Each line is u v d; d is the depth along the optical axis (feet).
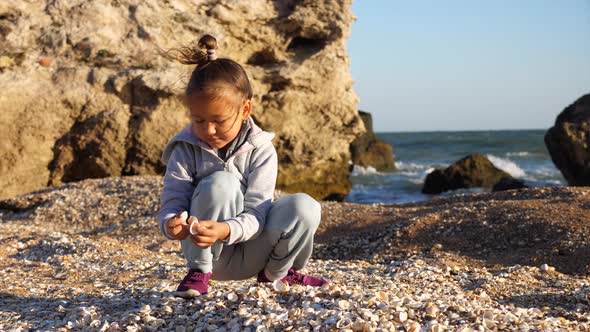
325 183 57.67
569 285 16.02
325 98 54.49
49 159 46.47
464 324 8.65
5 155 44.80
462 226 23.57
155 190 33.68
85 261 17.71
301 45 55.88
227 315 8.91
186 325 8.75
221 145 8.93
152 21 49.42
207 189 8.58
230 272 9.60
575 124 48.47
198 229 7.96
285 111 52.80
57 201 33.12
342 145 57.62
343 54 55.01
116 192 34.12
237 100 8.39
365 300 9.26
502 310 10.02
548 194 28.60
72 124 46.68
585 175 48.03
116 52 48.44
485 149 154.61
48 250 19.40
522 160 124.57
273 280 9.75
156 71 47.60
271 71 52.54
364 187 78.23
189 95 8.28
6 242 20.52
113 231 27.35
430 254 21.48
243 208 9.02
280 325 8.39
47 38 47.75
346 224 26.76
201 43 8.63
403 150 156.46
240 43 53.11
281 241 9.09
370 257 22.33
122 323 9.05
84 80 47.01
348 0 54.24
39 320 9.93
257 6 52.80
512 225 22.90
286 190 55.21
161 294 11.59
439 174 68.95
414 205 31.71
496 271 17.93
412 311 8.82
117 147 47.11
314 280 10.30
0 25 47.19
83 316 9.75
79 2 48.85
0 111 44.06
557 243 20.77
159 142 47.37
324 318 8.47
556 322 9.35
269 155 9.25
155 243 24.47
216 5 51.44
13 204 34.06
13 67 46.16
